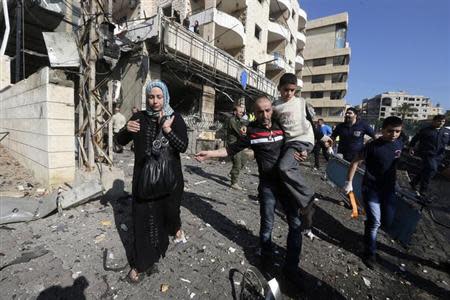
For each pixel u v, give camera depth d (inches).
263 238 106.8
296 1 1093.8
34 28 470.0
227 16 606.2
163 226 96.5
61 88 150.9
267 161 99.3
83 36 150.1
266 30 813.9
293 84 98.1
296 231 97.5
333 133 222.5
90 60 149.0
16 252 97.6
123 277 89.4
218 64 536.4
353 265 117.2
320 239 139.9
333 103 1744.6
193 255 108.5
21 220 120.9
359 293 98.3
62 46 157.6
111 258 98.8
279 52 948.6
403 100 3779.5
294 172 91.3
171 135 88.4
